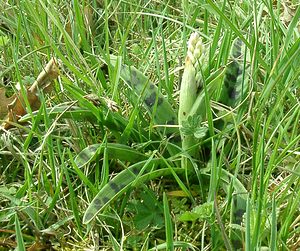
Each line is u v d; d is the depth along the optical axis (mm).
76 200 357
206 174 348
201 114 352
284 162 363
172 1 542
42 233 329
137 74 377
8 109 393
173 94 417
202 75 330
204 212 314
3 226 344
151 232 332
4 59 460
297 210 331
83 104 360
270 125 388
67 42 408
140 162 340
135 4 515
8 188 367
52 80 406
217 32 410
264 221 293
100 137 394
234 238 307
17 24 462
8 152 371
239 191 320
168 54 470
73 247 329
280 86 378
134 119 369
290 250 304
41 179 358
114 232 336
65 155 382
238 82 385
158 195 357
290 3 517
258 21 432
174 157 347
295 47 375
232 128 351
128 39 514
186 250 319
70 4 518
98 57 415
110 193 323
